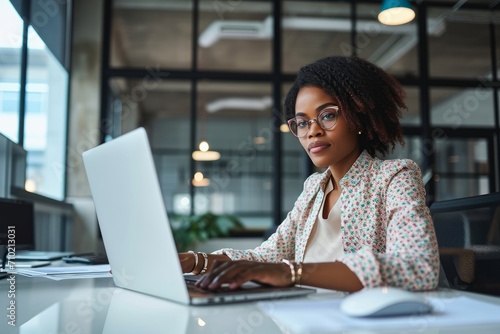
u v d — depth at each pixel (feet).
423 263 2.13
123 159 2.13
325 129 2.86
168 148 17.60
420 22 16.66
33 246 5.09
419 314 1.68
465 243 3.35
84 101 15.06
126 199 2.18
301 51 16.60
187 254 2.96
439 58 16.71
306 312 1.76
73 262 4.59
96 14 15.48
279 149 16.06
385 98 3.02
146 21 16.30
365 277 2.07
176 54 16.25
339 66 2.92
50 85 14.51
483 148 16.72
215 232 15.98
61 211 12.87
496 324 1.58
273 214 15.90
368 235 2.80
